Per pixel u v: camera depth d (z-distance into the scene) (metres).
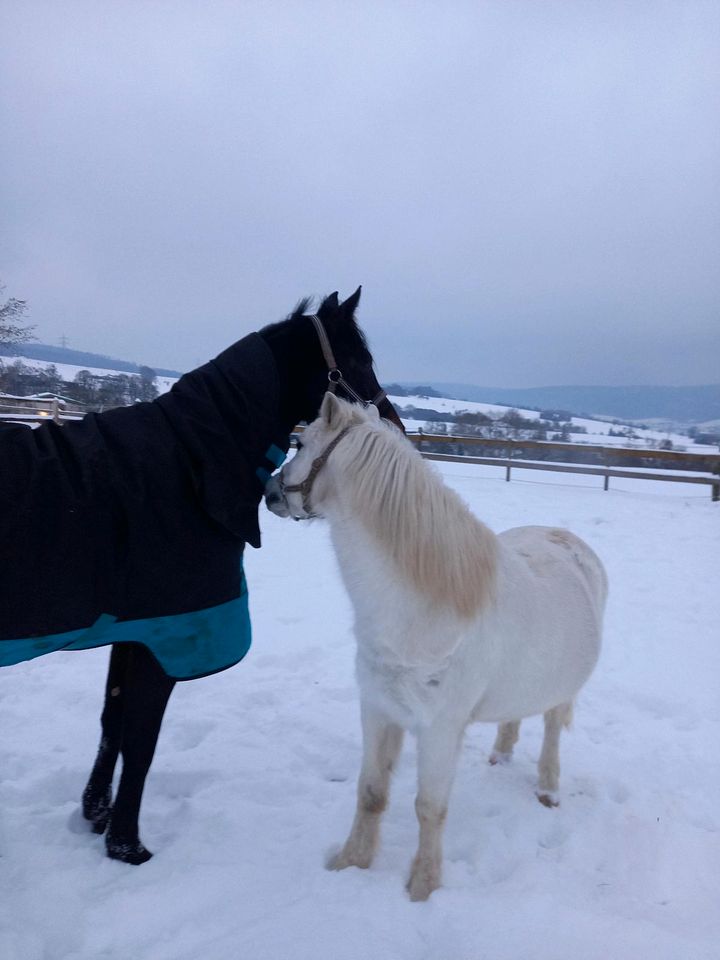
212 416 2.47
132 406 2.51
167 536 2.33
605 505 10.80
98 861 2.52
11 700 3.86
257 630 5.16
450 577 2.27
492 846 2.75
